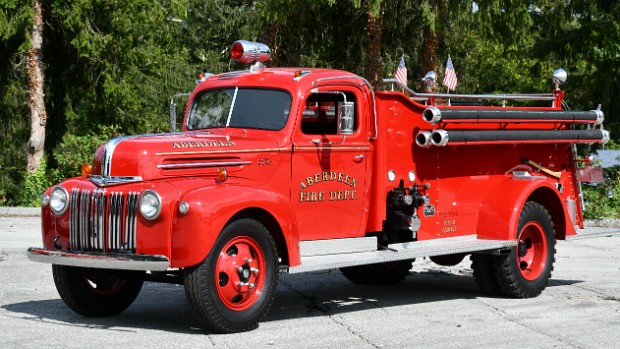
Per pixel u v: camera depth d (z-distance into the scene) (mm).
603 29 25031
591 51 26219
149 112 33375
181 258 7641
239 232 7945
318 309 9438
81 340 7680
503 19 24781
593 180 11508
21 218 19062
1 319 8570
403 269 11242
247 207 7941
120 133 29469
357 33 26719
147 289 10500
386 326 8508
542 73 29781
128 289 8992
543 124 11000
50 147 29703
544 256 10555
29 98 26703
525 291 10258
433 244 9836
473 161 10320
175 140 8281
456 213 10148
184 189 7875
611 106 25562
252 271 8062
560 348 7648
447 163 10047
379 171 9391
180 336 7875
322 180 8945
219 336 7879
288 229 8273
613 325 8680
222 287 7871
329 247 8969
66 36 27688
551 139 10898
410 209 9742
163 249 7711
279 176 8641
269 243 8156
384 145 9430
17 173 30438
